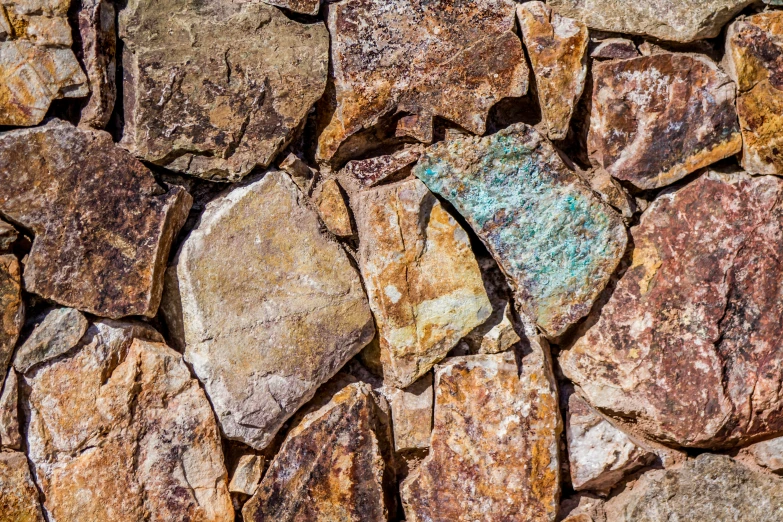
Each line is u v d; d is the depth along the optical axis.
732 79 2.18
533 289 2.18
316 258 2.15
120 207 2.06
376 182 2.18
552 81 2.15
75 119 2.06
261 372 2.12
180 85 2.08
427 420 2.18
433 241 2.17
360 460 2.15
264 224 2.13
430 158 2.16
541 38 2.15
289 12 2.13
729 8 2.16
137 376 2.08
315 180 2.17
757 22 2.17
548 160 2.17
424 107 2.16
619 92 2.18
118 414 2.07
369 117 2.15
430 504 2.18
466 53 2.15
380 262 2.16
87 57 2.04
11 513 2.04
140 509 2.08
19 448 2.04
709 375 2.18
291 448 2.14
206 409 2.11
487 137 2.16
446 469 2.17
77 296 2.05
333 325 2.15
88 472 2.06
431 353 2.17
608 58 2.18
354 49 2.14
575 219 2.18
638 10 2.16
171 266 2.11
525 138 2.16
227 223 2.12
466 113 2.16
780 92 2.18
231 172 2.11
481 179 2.16
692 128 2.18
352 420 2.15
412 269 2.16
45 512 2.05
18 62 2.02
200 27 2.09
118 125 2.08
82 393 2.06
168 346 2.11
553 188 2.17
